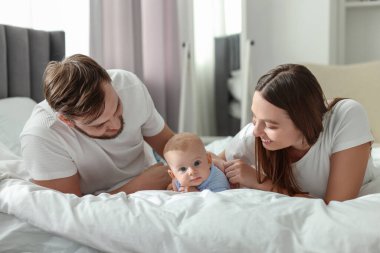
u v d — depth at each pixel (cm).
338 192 105
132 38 258
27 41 206
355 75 230
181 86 275
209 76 287
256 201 87
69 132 116
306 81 100
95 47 235
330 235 75
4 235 90
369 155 110
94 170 126
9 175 113
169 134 145
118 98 106
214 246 77
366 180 124
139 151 139
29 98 203
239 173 118
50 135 113
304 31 288
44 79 104
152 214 85
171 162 112
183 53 271
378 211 79
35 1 217
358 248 72
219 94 285
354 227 75
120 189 126
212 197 89
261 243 75
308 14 286
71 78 97
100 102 97
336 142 106
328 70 233
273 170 115
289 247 75
